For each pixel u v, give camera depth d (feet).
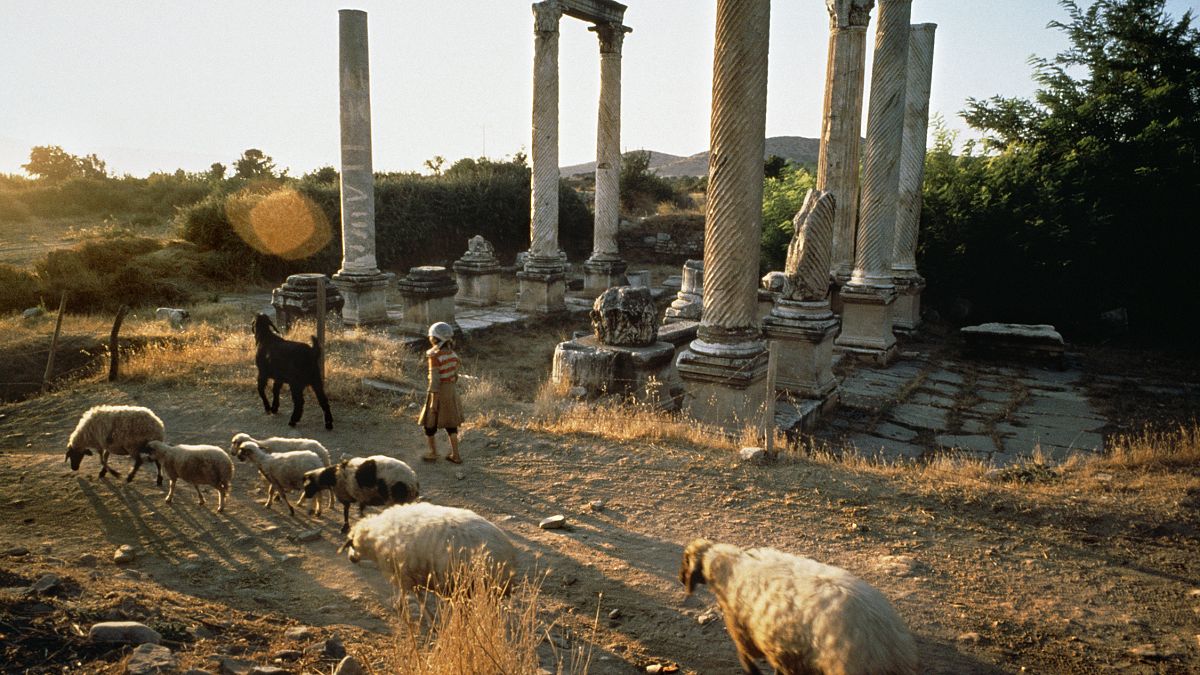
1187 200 69.10
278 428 31.35
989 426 41.11
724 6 33.58
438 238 110.42
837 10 59.21
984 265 72.59
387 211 102.32
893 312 67.31
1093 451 34.65
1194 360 59.82
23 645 11.02
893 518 21.48
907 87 66.90
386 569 14.19
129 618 12.62
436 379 26.08
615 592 16.69
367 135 55.83
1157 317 72.02
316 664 12.01
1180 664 13.96
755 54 33.73
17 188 138.82
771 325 42.70
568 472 25.73
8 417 33.78
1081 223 70.64
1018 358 58.03
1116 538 20.06
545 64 69.92
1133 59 75.97
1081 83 78.28
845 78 60.44
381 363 42.57
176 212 124.16
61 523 20.48
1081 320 73.05
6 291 61.77
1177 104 73.41
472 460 27.14
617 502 22.86
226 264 81.25
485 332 63.98
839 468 26.55
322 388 31.42
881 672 10.09
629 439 29.78
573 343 43.39
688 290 65.31
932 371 55.52
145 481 24.47
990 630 15.19
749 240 35.29
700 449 28.76
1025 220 70.23
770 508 22.33
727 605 12.35
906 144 67.15
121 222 123.95
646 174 147.43
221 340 48.06
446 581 13.24
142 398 35.68
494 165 127.03
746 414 35.12
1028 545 19.65
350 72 54.44
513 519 21.38
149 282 69.21
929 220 75.00
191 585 16.42
